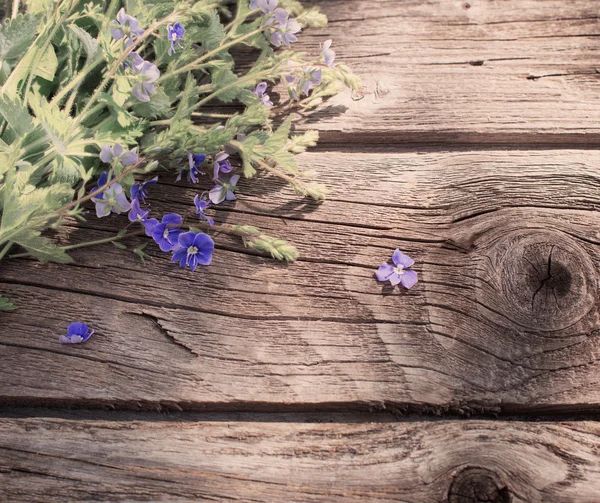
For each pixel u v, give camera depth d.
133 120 0.32
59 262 0.32
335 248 0.32
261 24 0.34
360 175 0.34
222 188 0.33
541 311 0.31
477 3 0.38
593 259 0.32
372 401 0.30
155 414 0.31
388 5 0.38
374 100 0.36
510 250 0.32
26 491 0.29
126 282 0.32
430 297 0.32
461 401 0.30
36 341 0.31
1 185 0.31
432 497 0.29
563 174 0.33
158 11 0.33
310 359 0.31
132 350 0.31
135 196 0.32
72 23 0.32
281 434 0.30
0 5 0.37
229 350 0.31
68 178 0.32
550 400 0.30
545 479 0.29
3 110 0.30
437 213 0.33
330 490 0.29
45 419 0.30
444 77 0.36
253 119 0.32
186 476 0.29
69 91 0.33
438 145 0.35
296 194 0.33
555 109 0.35
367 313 0.31
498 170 0.34
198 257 0.32
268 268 0.32
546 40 0.37
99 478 0.29
